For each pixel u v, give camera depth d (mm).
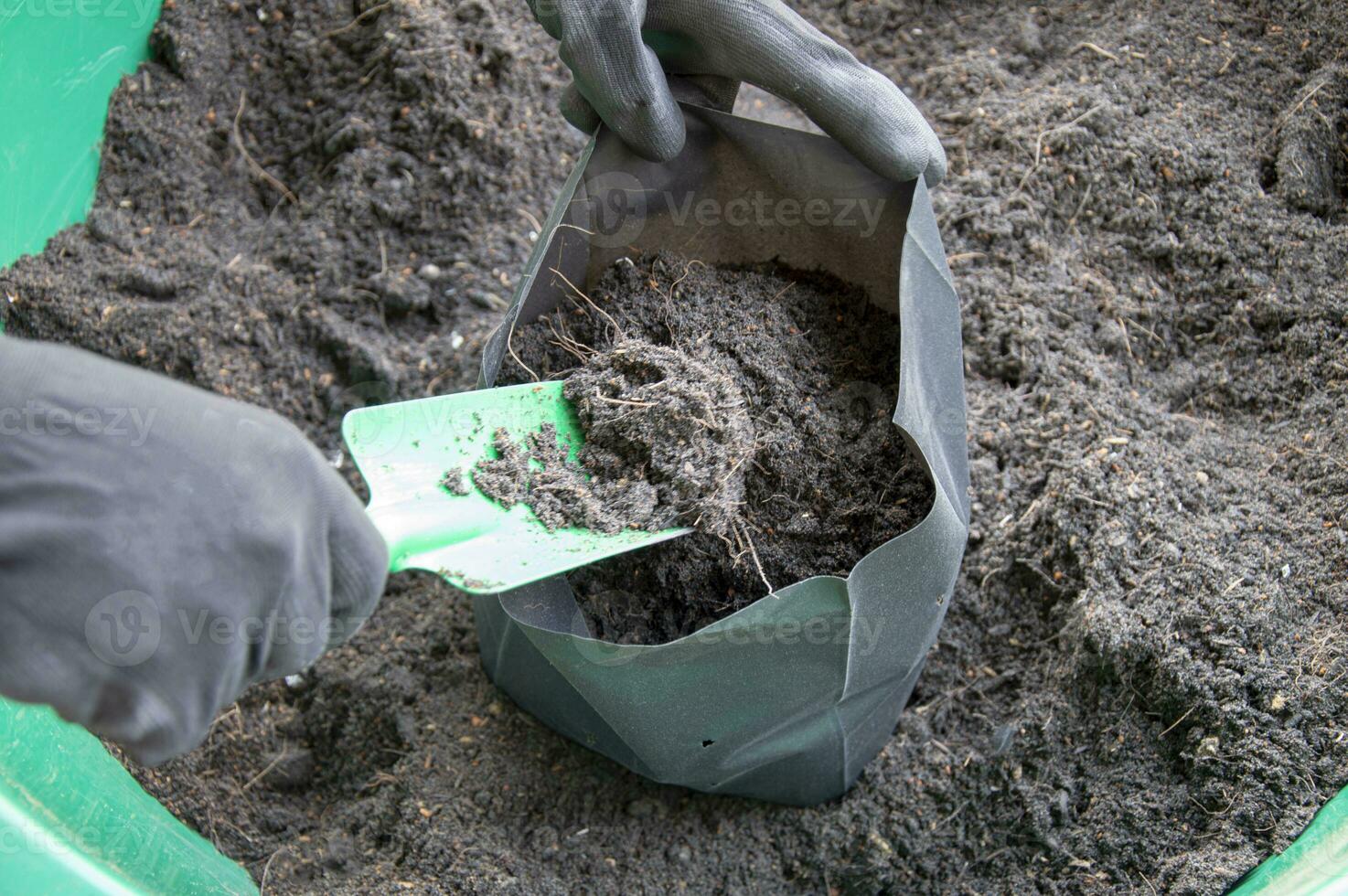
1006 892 1235
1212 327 1506
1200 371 1483
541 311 1302
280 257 1609
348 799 1342
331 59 1686
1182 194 1552
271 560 775
